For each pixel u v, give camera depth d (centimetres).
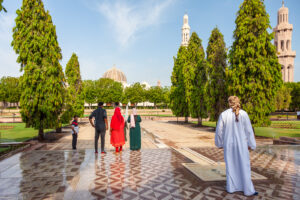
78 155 716
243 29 1495
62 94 1462
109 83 7738
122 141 781
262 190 404
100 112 745
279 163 621
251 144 390
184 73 2425
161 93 7625
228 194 384
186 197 371
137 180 464
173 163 618
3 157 679
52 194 385
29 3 1294
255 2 1466
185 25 11712
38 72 1273
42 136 1355
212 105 1981
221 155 750
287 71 10200
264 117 1456
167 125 2561
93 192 396
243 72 1488
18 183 442
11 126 2309
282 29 10150
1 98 5666
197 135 1562
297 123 2792
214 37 2045
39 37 1291
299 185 432
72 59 2452
